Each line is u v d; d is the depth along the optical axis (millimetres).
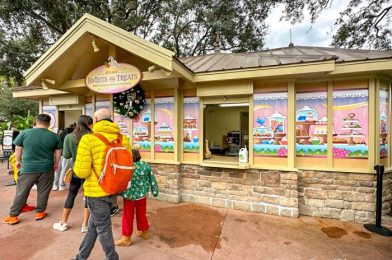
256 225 3363
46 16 9016
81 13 9062
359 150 3500
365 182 3447
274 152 3852
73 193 3145
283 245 2781
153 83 4387
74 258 2447
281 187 3744
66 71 4504
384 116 3664
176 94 4410
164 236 2990
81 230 3104
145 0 11234
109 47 4227
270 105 3863
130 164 2180
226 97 4125
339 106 3588
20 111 17266
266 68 3504
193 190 4391
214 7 12414
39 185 3502
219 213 3842
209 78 3889
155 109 4656
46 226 3250
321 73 3348
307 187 3754
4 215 3633
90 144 2090
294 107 3727
